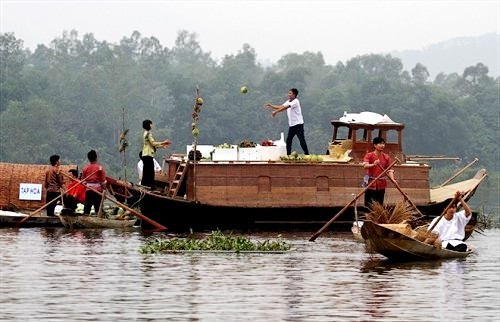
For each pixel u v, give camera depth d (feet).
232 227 191.62
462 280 121.80
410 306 104.73
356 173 195.72
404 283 119.14
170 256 141.79
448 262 138.82
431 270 130.52
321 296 109.60
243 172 191.72
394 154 201.16
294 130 200.75
